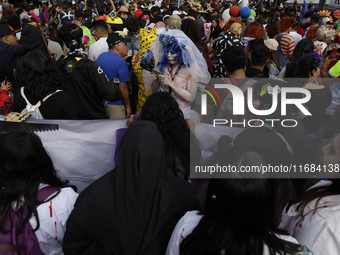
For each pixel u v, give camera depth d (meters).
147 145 1.37
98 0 13.35
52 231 1.54
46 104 2.25
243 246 1.12
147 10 8.58
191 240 1.20
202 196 1.78
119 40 3.39
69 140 2.23
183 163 1.80
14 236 1.46
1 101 3.00
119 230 1.35
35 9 6.11
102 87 2.71
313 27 5.22
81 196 1.49
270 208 1.16
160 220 1.39
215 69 3.69
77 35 2.70
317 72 2.42
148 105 1.79
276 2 17.39
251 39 4.21
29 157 1.51
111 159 2.34
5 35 3.95
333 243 1.21
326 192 1.30
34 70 2.18
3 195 1.49
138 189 1.33
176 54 2.59
